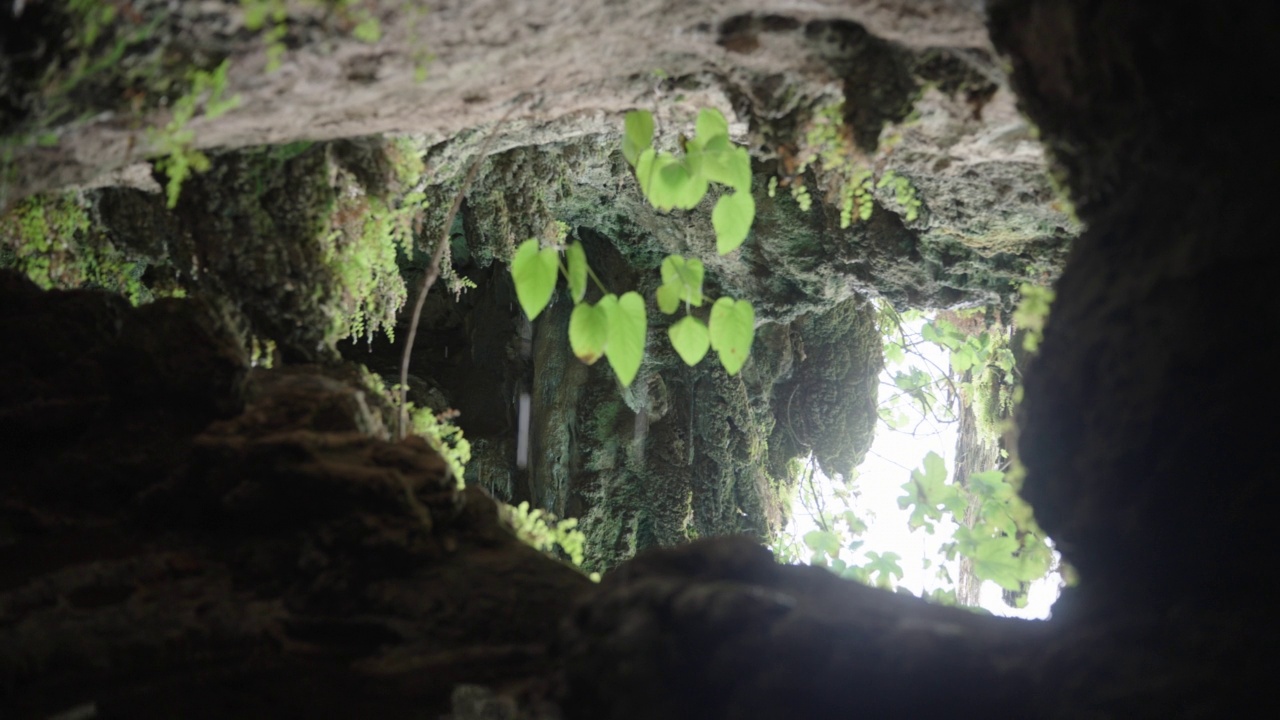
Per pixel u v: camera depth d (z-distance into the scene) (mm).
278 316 4910
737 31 3861
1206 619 2646
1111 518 2898
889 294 7480
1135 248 2973
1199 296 2680
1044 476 3152
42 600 3379
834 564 7188
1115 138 3064
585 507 9680
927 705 2553
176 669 3195
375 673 3191
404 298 5680
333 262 4977
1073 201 3447
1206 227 2707
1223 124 2682
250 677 3191
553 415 9938
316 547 3590
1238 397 2629
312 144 4766
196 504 3873
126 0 2891
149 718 3020
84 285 5457
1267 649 2471
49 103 3135
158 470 3959
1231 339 2627
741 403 9555
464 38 3533
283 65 3404
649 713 2641
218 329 4195
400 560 3574
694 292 4328
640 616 2750
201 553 3742
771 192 5152
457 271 10898
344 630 3396
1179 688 2432
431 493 3799
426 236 7379
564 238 8117
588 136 7258
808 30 3838
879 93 4121
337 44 3348
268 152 4707
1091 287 3039
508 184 7438
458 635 3361
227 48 3225
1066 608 3111
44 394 4016
